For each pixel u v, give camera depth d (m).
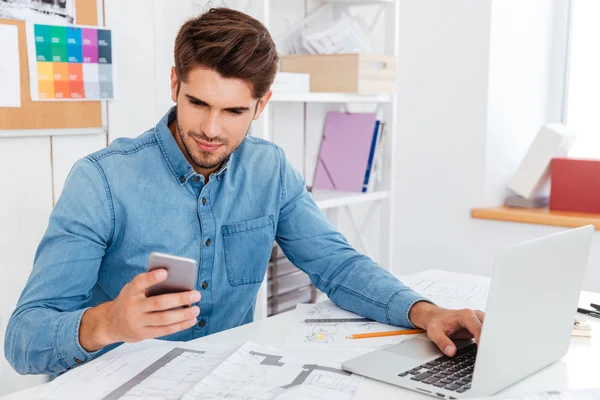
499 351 0.84
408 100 2.63
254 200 1.28
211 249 1.20
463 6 2.44
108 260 1.15
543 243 0.88
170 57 1.93
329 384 0.86
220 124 1.03
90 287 1.06
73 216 1.04
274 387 0.84
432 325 1.04
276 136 2.25
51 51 1.64
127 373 0.87
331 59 2.11
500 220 2.42
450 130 2.53
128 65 1.83
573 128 2.65
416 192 2.65
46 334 0.91
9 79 1.57
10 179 1.61
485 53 2.40
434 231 2.62
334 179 2.38
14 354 0.95
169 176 1.16
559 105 2.69
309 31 2.19
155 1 1.87
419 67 2.58
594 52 2.56
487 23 2.38
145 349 0.97
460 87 2.48
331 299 1.26
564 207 2.36
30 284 1.00
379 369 0.90
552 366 0.97
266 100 1.15
